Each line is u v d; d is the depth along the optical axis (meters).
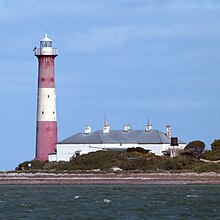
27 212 184.50
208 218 169.25
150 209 188.25
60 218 170.75
